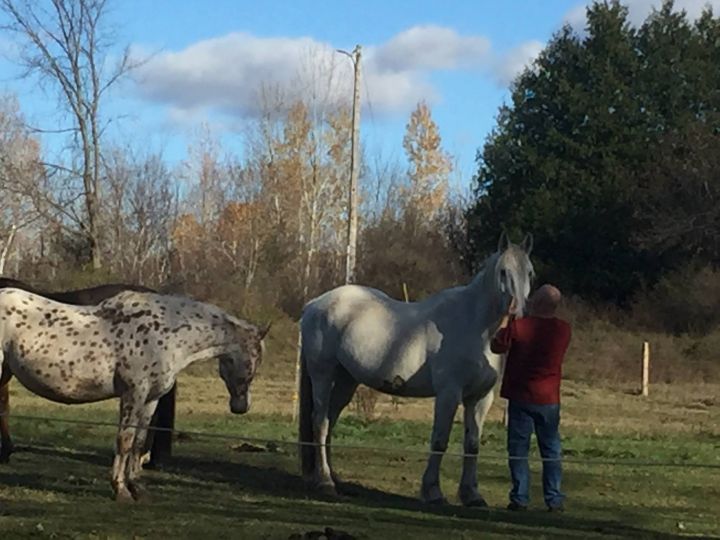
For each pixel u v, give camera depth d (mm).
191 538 8609
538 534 9492
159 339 10250
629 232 44281
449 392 10953
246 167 54656
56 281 34062
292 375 29266
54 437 15180
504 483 12750
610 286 44375
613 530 9977
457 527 9672
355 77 26719
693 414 23266
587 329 39531
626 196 44688
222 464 13328
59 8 37906
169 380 10328
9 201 44750
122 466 10289
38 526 8789
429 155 59062
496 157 49062
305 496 11250
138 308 10328
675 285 41188
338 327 11648
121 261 46594
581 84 47875
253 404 21734
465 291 11188
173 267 48656
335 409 12055
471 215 49594
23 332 10039
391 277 43594
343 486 12031
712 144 43938
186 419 18625
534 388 10844
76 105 38500
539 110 48875
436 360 11039
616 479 13156
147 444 12773
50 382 10078
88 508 9797
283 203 50375
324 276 45312
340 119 51969
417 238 48750
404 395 11469
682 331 40188
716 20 51250
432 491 11070
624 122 47219
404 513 10336
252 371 10750
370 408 19656
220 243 49969
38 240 52438
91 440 15125
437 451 11000
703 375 32562
